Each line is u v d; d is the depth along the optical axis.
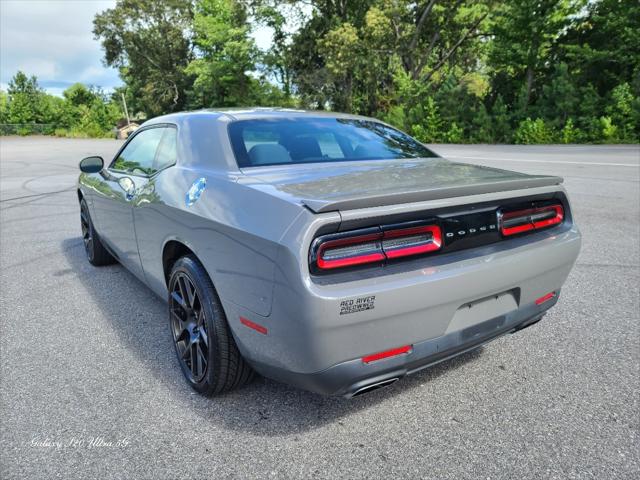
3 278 4.56
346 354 1.85
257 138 2.72
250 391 2.55
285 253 1.78
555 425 2.20
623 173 10.41
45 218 7.49
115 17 54.12
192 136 2.87
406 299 1.87
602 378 2.58
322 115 3.25
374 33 35.50
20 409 2.41
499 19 27.14
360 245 1.86
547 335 3.11
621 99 20.81
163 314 3.64
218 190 2.33
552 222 2.50
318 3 41.88
